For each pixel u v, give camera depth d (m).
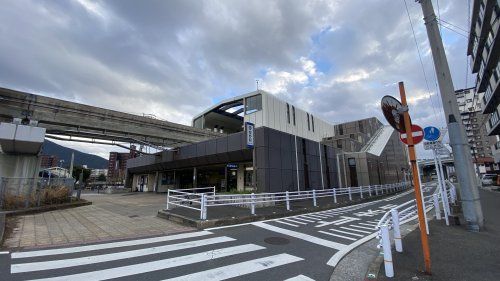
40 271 4.86
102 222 10.23
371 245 7.09
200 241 7.26
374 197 22.39
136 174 43.44
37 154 17.61
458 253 5.87
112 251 6.20
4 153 16.59
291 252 6.27
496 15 25.62
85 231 8.50
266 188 16.78
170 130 25.89
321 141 37.84
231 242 7.18
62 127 19.97
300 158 21.38
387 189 28.12
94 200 21.94
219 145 20.88
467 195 8.54
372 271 4.87
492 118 34.97
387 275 4.57
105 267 5.09
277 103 28.14
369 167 34.16
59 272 4.82
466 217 8.49
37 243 6.93
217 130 37.81
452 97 9.12
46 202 14.81
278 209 13.45
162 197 25.59
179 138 26.55
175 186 33.75
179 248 6.50
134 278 4.55
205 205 9.88
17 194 13.84
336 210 15.06
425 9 9.72
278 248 6.61
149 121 24.44
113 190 38.62
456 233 7.91
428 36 9.71
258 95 26.84
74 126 20.31
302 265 5.36
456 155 8.88
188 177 33.50
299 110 32.69
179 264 5.29
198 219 9.73
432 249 6.21
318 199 19.41
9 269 4.96
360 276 4.84
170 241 7.24
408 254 5.84
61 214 12.59
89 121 20.73
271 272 4.93
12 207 12.75
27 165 17.22
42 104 18.52
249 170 22.55
